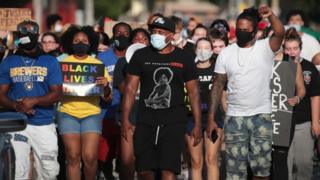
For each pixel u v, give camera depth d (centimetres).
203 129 1803
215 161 1794
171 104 1549
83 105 1714
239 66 1587
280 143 1727
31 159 1730
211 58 1823
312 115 1775
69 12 7819
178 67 1545
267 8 1566
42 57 1648
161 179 1581
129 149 1745
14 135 1606
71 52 1773
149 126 1555
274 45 1579
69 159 1716
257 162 1599
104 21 2566
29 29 1617
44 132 1641
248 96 1587
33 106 1627
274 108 1730
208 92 1811
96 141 1720
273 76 1731
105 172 1923
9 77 1638
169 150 1543
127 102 1565
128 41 1923
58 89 1647
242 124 1593
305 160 1794
